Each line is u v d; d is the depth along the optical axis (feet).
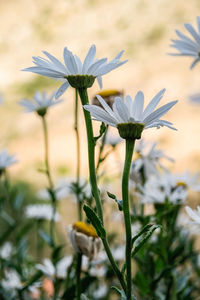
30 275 3.10
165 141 9.89
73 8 17.25
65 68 1.95
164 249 2.52
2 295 2.93
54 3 17.56
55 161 10.10
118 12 16.74
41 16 17.31
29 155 10.56
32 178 8.59
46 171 2.75
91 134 1.92
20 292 2.76
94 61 1.96
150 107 1.83
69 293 2.38
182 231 2.72
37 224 3.27
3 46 16.57
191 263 2.98
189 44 2.49
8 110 12.71
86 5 17.40
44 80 13.99
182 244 2.68
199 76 12.11
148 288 2.50
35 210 3.25
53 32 16.85
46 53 1.96
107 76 13.50
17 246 3.13
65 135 11.28
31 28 17.10
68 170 9.63
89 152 1.91
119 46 15.30
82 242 2.27
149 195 2.59
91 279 2.36
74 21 17.02
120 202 1.83
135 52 14.76
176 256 2.56
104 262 2.92
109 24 16.58
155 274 2.69
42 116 2.83
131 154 1.83
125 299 1.82
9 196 3.17
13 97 13.34
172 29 15.42
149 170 2.75
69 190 3.20
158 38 15.02
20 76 14.53
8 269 3.10
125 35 15.78
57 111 12.35
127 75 13.35
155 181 2.71
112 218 3.18
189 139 9.76
